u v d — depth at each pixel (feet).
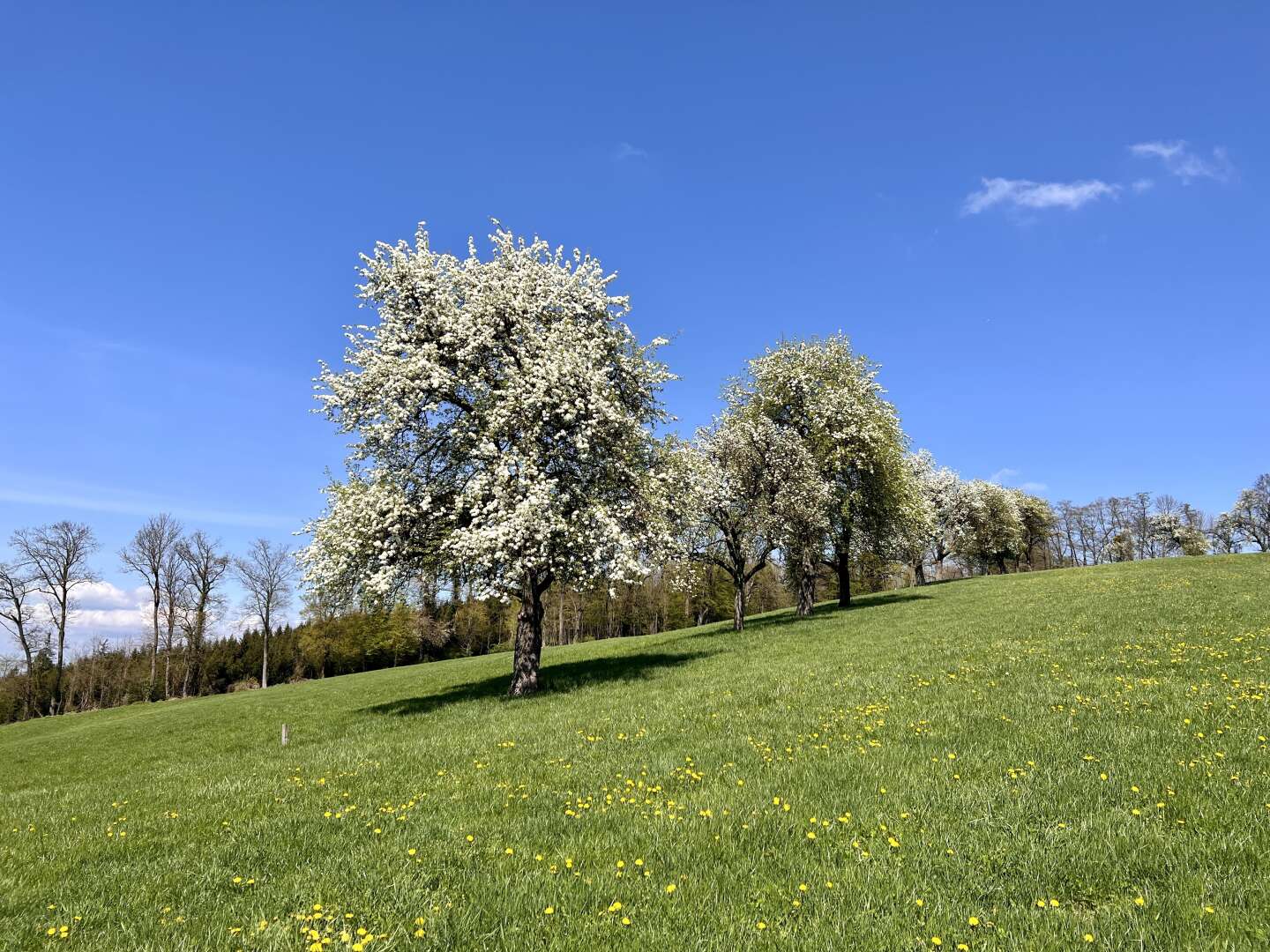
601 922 20.68
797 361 146.82
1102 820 25.03
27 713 225.76
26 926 23.94
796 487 123.34
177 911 24.20
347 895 23.88
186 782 52.54
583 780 37.29
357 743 61.98
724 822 27.99
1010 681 53.31
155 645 241.35
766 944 18.92
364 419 83.76
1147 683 47.09
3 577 216.33
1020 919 19.36
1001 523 264.52
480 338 82.02
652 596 306.96
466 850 27.50
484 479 75.25
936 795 29.22
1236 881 20.13
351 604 87.45
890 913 20.06
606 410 77.61
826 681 62.03
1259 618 72.28
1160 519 380.99
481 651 359.25
